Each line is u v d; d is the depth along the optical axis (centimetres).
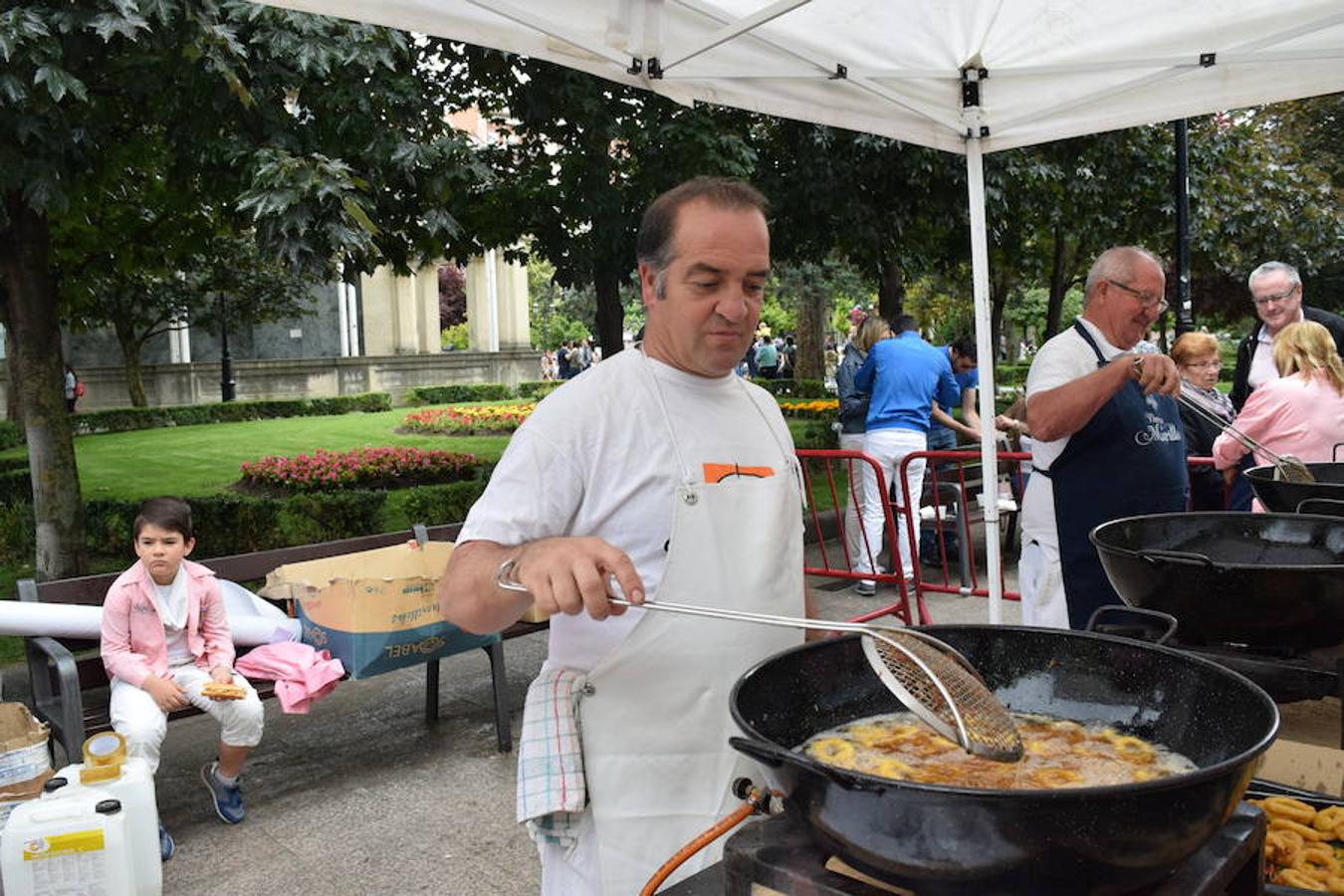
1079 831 94
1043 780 123
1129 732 139
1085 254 1459
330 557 473
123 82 490
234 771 379
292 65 514
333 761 439
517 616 162
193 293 2191
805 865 116
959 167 845
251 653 403
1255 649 207
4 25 413
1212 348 564
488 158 762
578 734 171
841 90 319
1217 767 97
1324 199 1499
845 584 713
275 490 1190
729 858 122
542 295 5344
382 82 550
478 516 163
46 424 682
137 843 315
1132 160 1058
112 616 370
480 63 681
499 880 340
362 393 2808
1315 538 232
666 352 175
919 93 330
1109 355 320
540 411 168
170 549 376
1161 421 326
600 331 814
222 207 668
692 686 169
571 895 171
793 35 288
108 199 725
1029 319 3169
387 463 1224
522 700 510
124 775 315
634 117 702
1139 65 318
